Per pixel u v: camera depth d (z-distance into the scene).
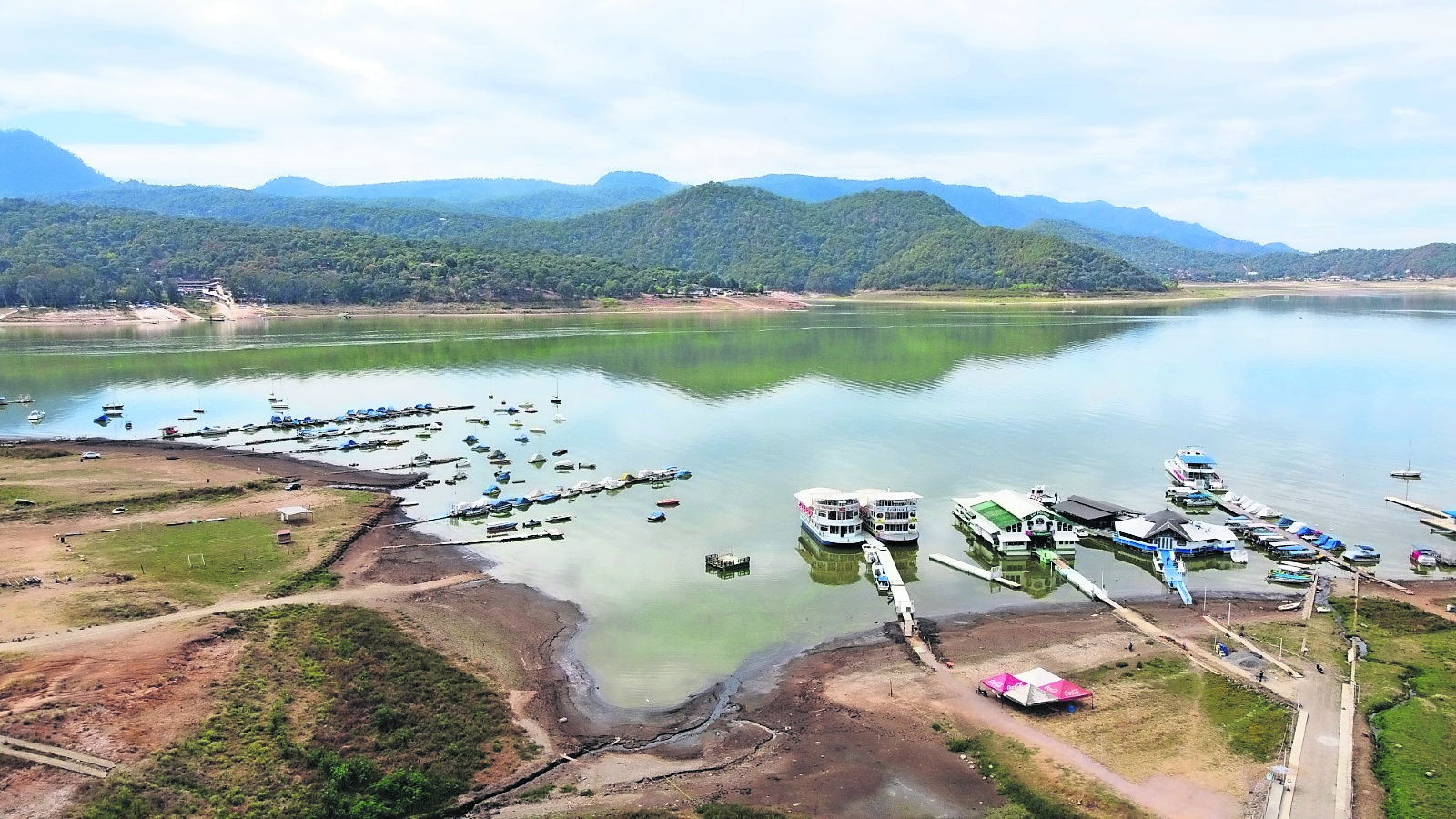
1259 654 67.50
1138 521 95.00
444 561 87.81
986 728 57.53
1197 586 83.50
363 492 109.19
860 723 58.66
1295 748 53.59
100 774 46.97
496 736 56.00
